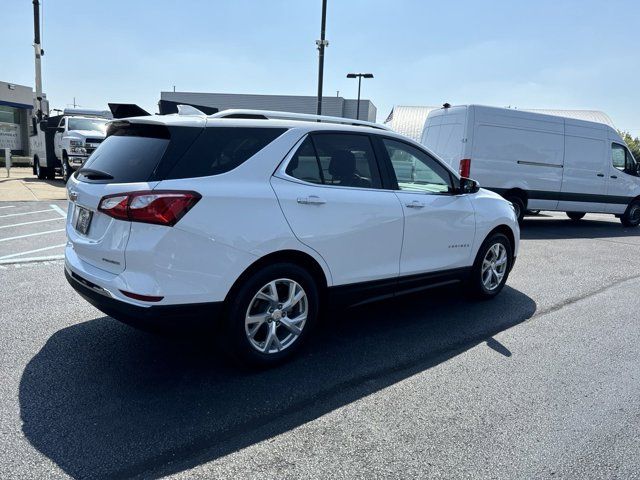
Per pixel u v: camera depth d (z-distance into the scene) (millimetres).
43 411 2916
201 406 3039
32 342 3883
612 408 3182
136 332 4148
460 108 10578
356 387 3359
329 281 3740
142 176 3014
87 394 3133
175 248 2945
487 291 5348
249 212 3203
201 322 3131
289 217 3389
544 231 11234
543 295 5750
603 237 10805
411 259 4336
